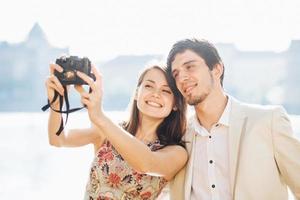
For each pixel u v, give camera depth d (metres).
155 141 2.89
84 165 12.17
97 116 2.40
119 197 2.77
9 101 71.88
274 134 2.62
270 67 79.88
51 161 12.76
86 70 2.37
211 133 2.75
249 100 78.19
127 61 91.75
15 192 9.03
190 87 2.75
